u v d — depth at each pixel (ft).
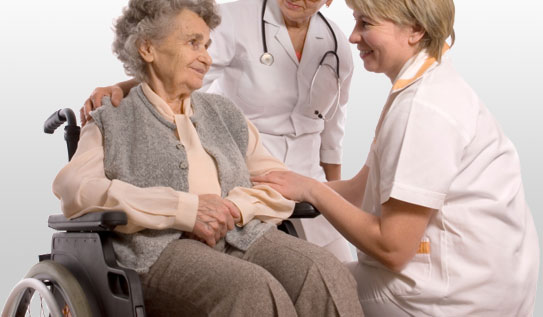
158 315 4.43
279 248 4.63
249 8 6.79
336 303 4.31
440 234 4.66
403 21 4.74
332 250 6.82
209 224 4.53
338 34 7.07
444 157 4.43
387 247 4.53
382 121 4.95
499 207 4.67
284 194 5.06
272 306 4.06
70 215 4.57
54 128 5.65
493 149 4.73
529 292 4.89
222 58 6.68
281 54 6.73
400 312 4.83
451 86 4.66
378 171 4.90
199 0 4.90
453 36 4.97
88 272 4.53
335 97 7.11
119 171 4.63
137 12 4.89
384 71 5.04
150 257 4.42
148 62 4.93
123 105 4.91
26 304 5.27
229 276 4.10
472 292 4.62
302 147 7.00
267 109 6.81
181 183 4.68
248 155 5.42
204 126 5.07
